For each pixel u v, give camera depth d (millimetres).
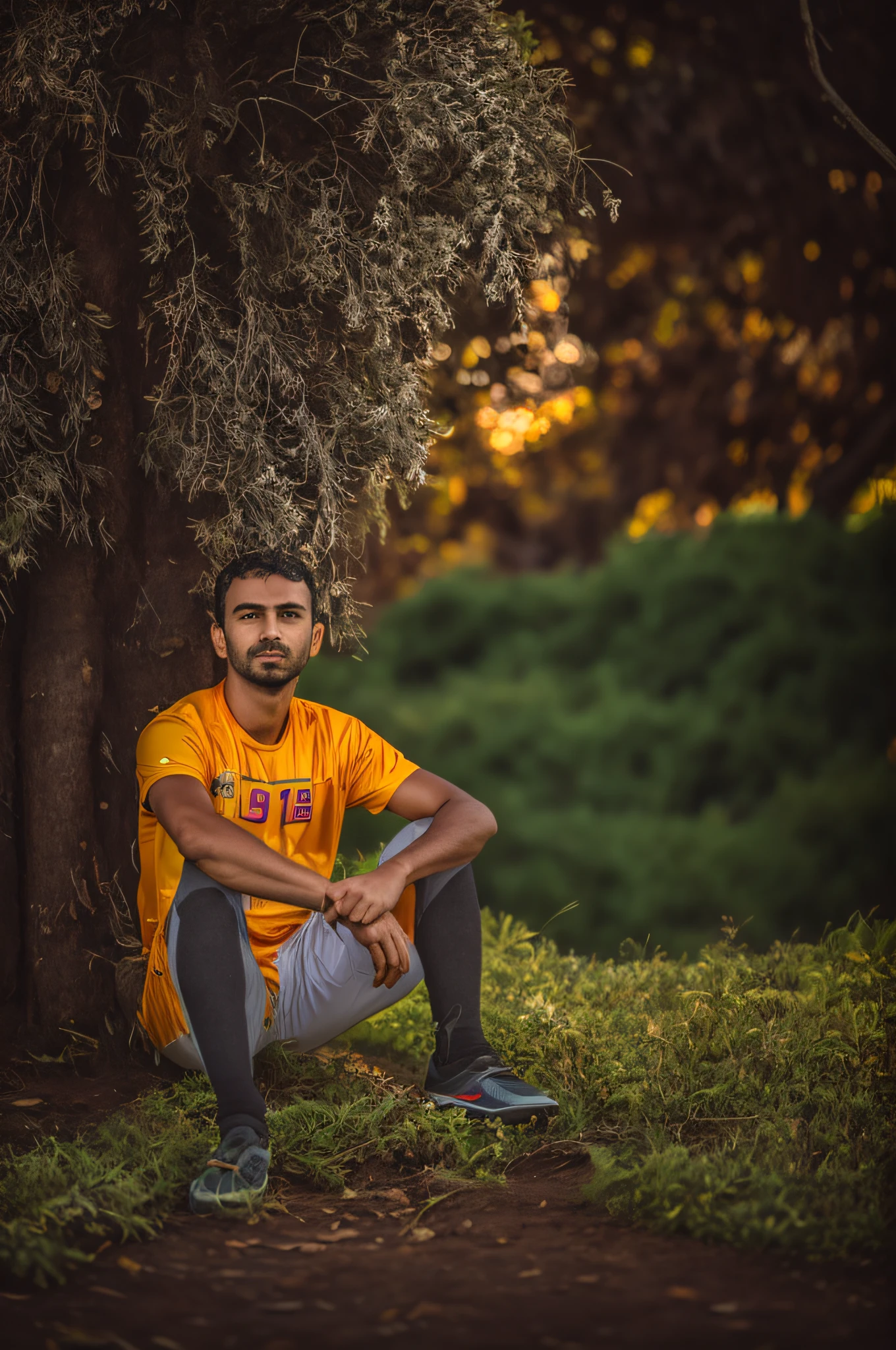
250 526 4254
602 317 12531
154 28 4180
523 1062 4188
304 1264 2904
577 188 4625
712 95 8727
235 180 4289
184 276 4195
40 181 4086
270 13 4328
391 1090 4105
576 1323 2574
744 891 12906
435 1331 2539
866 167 9031
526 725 15508
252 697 3938
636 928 13141
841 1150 3365
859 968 5031
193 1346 2469
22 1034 4293
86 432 4277
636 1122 3717
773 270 11203
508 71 4453
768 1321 2576
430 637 17094
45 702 4320
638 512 18359
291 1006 3939
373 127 4172
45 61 3957
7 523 4023
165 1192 3236
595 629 16047
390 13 4344
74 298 4172
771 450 14406
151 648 4395
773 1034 4230
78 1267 2861
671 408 15062
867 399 13164
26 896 4363
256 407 4230
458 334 6340
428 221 4305
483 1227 3141
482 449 12523
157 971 3752
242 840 3627
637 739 14812
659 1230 3066
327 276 4211
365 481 4629
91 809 4363
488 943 6320
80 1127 3680
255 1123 3375
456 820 4012
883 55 8180
